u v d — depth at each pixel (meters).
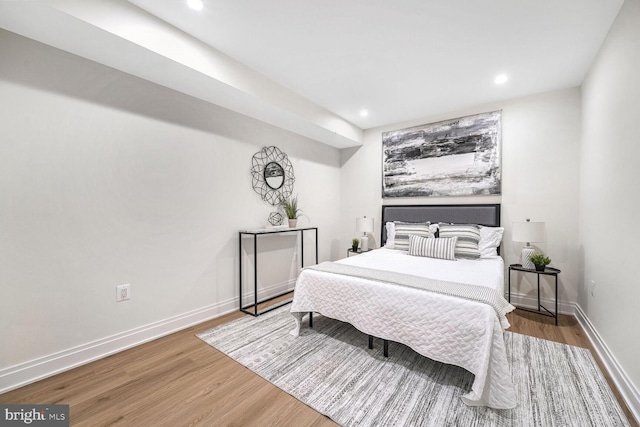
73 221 1.95
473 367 1.58
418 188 3.94
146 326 2.36
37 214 1.80
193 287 2.71
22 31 1.69
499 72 2.64
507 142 3.29
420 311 1.81
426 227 3.49
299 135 3.93
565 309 2.97
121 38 1.76
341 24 1.98
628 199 1.67
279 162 3.62
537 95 3.11
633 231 1.59
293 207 3.62
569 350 2.15
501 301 1.77
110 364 2.00
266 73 2.69
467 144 3.55
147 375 1.87
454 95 3.16
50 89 1.85
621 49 1.79
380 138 4.32
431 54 2.35
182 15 1.90
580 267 2.78
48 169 1.84
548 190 3.06
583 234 2.70
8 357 1.71
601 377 1.80
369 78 2.77
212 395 1.67
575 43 2.17
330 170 4.55
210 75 2.25
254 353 2.15
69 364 1.94
